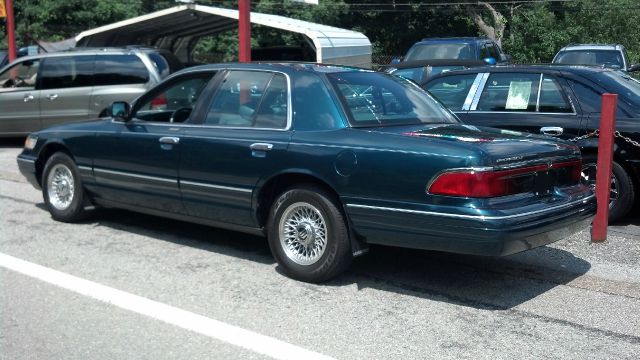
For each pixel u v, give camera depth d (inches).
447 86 333.4
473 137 209.6
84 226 297.3
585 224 221.3
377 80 245.9
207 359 167.9
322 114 222.7
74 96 514.9
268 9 1336.1
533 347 176.2
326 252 216.4
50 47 930.7
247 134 233.6
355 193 206.8
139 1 1349.7
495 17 1499.8
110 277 229.6
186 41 932.6
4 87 535.2
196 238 279.3
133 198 272.1
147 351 172.7
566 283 225.9
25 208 331.6
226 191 237.6
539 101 307.6
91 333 183.9
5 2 756.6
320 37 673.6
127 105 273.7
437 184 193.0
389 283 224.8
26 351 173.5
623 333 185.8
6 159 490.6
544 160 207.2
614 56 656.4
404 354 171.2
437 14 1663.4
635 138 285.3
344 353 171.5
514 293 216.7
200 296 211.8
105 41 870.4
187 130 250.4
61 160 298.2
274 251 229.1
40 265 241.8
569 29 1381.6
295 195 220.8
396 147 201.0
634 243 270.7
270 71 240.5
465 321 193.5
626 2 1385.3
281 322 191.5
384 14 1675.7
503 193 194.2
